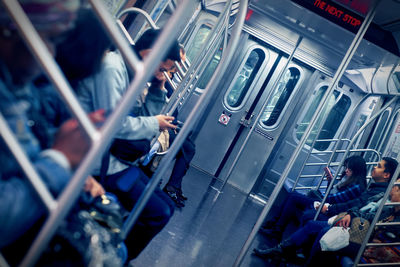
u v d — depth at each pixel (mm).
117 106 913
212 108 7195
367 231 2822
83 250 1074
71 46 1342
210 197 5594
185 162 4285
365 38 3869
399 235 2994
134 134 1798
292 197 4824
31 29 800
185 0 943
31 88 1119
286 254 3887
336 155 7145
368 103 6488
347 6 3783
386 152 5215
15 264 1023
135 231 2084
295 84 7020
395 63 4336
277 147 7250
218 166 7352
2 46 944
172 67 2352
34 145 1015
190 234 3641
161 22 3713
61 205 883
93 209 1354
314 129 7164
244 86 7105
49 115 1208
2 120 812
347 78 6699
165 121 1926
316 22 4211
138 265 2484
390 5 3365
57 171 935
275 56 6910
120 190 1905
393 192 3170
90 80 1582
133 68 915
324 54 6281
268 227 4977
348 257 3125
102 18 886
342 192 4137
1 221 887
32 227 1093
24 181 933
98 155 904
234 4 3520
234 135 7262
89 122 880
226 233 4219
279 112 7164
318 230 3729
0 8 903
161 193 2297
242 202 6383
